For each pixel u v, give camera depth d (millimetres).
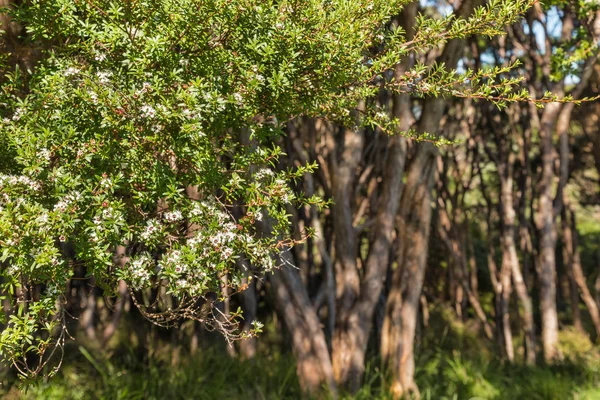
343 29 3256
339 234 8133
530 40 11523
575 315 15328
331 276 8523
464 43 6824
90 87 3025
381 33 3668
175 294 2994
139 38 3145
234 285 3262
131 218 3166
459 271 13875
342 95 3930
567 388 8383
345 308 7984
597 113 12828
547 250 11828
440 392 8297
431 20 3650
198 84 2963
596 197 15836
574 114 13367
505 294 12852
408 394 7730
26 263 2752
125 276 3029
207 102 3113
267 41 3287
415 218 8023
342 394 7473
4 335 2816
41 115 3072
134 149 3012
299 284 7559
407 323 7961
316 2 3324
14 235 2678
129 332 8977
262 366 8336
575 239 15281
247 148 3402
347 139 8102
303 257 9172
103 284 3092
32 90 3283
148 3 3102
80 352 7660
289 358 8570
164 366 8078
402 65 6117
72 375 7074
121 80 3170
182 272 2947
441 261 16016
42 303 2914
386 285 10703
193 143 3088
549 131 11758
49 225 2740
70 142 3037
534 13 11203
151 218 3195
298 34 3211
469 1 6438
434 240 15297
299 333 7430
